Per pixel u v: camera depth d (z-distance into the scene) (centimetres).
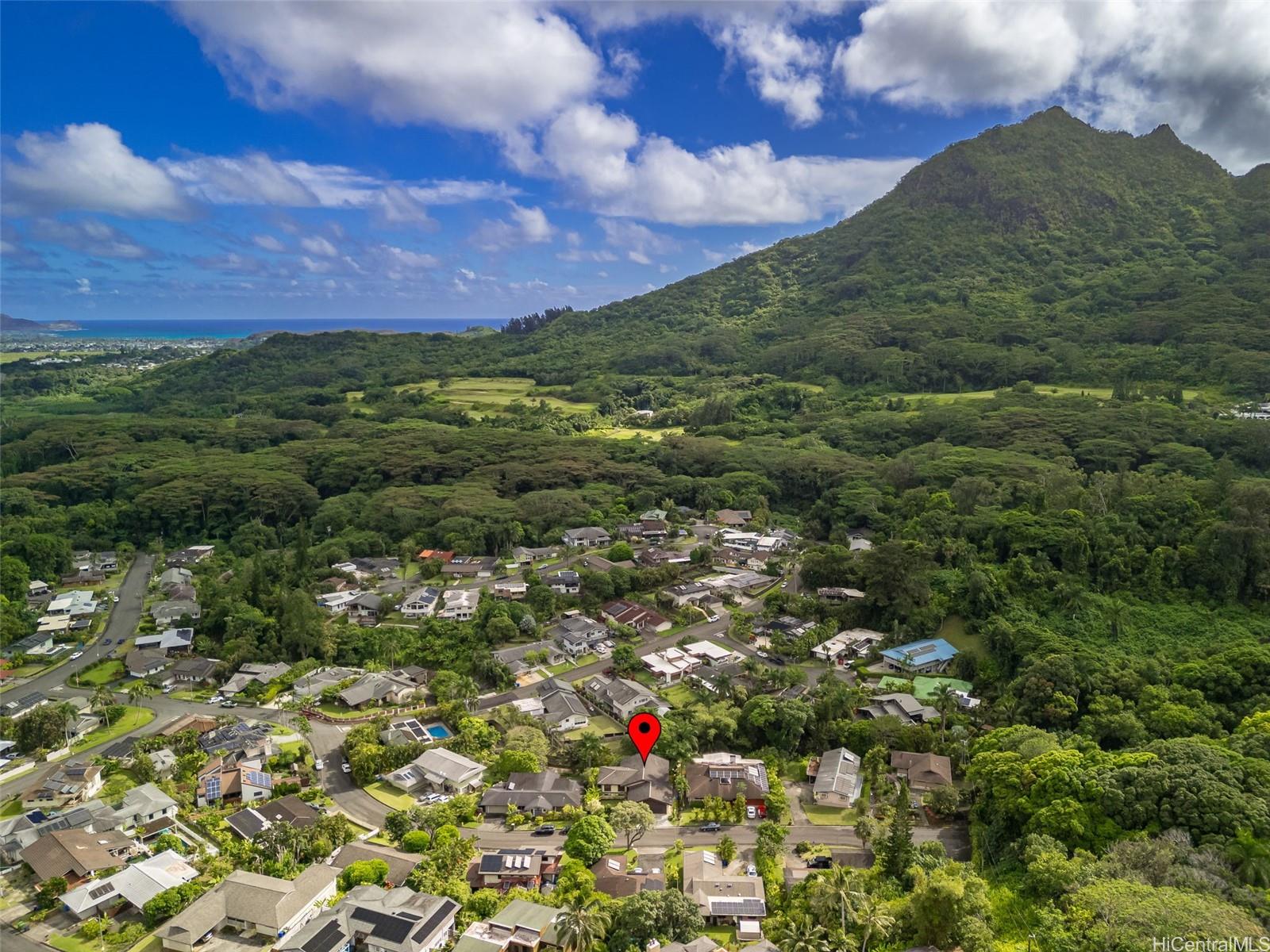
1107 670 11975
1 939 7931
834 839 9750
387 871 8706
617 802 10288
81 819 9619
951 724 11912
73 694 13938
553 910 7975
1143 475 19075
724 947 7631
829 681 12631
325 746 12012
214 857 9131
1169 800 8206
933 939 7219
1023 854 8444
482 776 11050
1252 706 10931
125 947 7781
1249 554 14012
